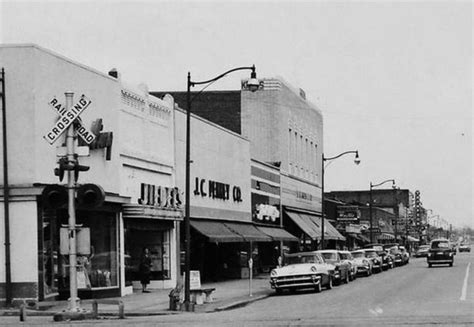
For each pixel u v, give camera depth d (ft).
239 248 151.33
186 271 82.33
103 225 97.04
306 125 220.02
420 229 489.67
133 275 113.39
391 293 100.99
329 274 113.60
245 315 70.49
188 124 87.04
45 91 83.87
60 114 63.05
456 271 170.60
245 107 187.11
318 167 235.61
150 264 111.86
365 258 160.97
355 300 89.66
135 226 105.81
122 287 99.14
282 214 189.16
